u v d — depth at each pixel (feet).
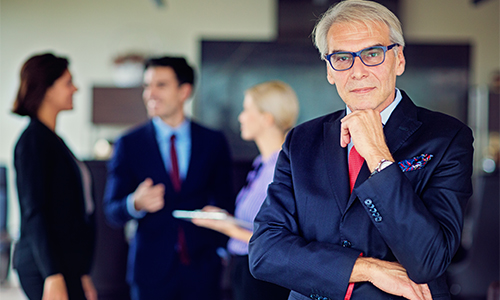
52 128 7.85
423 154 4.09
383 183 3.80
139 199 8.48
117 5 21.13
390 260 4.11
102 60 21.03
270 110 7.93
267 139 8.05
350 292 4.04
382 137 4.06
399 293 3.87
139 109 18.28
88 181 8.33
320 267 4.03
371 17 4.19
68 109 8.02
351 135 4.09
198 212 7.84
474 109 20.63
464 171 4.06
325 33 4.42
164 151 9.23
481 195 13.41
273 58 20.25
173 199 8.86
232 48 20.33
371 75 4.15
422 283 3.85
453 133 4.15
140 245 8.75
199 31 21.21
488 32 21.33
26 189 7.09
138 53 21.01
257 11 21.22
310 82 20.20
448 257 3.83
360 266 3.96
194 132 9.29
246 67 20.30
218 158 9.33
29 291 7.20
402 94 4.50
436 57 20.27
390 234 3.80
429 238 3.72
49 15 20.94
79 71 20.98
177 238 8.65
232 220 7.51
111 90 18.29
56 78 7.73
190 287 8.60
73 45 20.98
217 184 9.33
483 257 13.47
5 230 15.10
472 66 20.31
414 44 20.29
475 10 21.35
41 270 7.00
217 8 21.21
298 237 4.26
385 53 4.15
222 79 20.35
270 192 4.61
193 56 21.20
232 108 20.35
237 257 7.52
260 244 4.33
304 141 4.61
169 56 9.36
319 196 4.31
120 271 13.80
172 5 21.20
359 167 4.28
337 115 4.77
